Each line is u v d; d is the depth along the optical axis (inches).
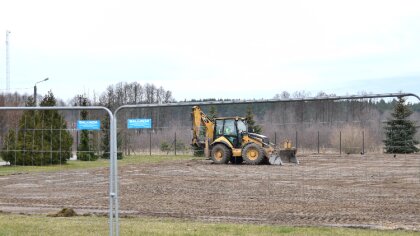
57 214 432.8
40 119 1096.2
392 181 727.1
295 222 403.2
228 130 1156.5
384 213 449.7
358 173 865.5
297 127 1403.8
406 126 950.4
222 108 1578.5
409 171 904.9
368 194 581.6
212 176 820.0
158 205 503.8
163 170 956.6
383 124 991.6
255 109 1028.5
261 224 388.8
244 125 1167.6
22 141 1064.2
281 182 719.1
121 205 505.0
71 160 1238.3
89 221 387.9
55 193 612.4
